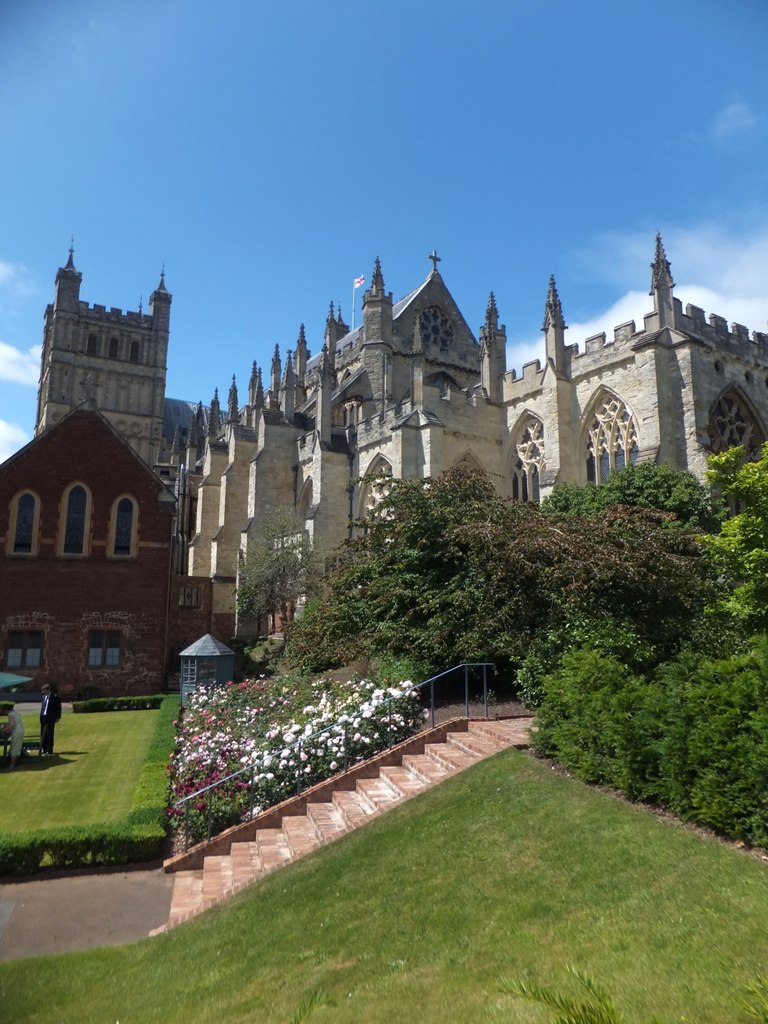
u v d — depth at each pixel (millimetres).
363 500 52781
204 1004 8391
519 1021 6254
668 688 11891
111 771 22875
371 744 18031
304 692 22500
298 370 84000
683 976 6445
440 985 7367
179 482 73688
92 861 15156
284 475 60750
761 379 42062
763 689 9789
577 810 11289
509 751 14984
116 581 42281
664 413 37594
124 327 115625
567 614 19953
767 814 8781
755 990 5824
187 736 22531
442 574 24500
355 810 14883
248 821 16234
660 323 39031
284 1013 7531
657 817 10477
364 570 26719
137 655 41875
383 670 22578
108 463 43250
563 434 43000
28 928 12305
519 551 21250
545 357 44719
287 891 11453
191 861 15086
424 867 10766
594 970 6863
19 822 17547
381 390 62812
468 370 68375
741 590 21766
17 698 39531
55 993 9516
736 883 8031
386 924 9281
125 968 10133
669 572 21062
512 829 11203
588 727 12750
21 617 40594
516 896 9062
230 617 53500
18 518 41531
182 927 11414
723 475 23828
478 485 27422
